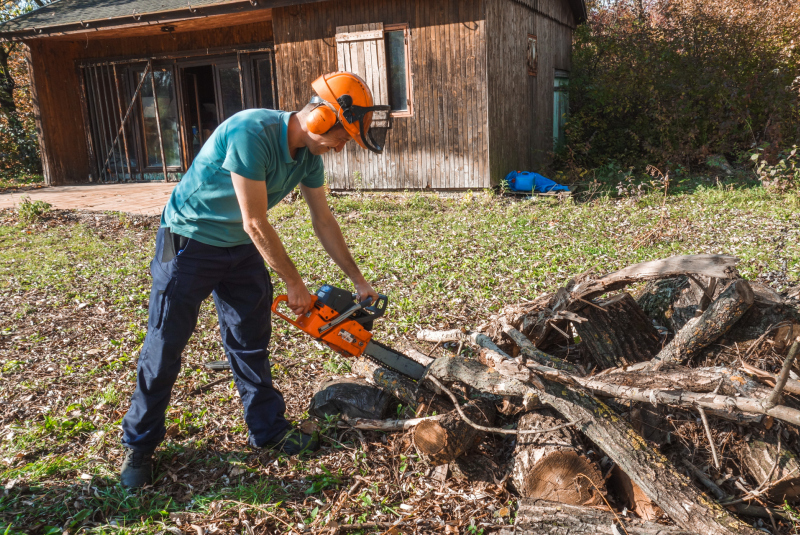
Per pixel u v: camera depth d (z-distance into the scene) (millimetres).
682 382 2211
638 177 10984
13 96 18484
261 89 12375
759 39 12938
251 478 2543
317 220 2711
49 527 2199
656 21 19016
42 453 2742
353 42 9539
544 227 7348
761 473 2174
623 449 2107
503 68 9750
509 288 4957
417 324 4258
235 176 2189
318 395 2936
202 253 2375
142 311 4863
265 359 2762
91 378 3586
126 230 8320
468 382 2469
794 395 2332
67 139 13688
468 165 9359
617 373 2316
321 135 2250
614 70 12695
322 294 2527
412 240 6953
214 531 2186
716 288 2734
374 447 2705
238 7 9844
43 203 9172
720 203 8297
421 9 9117
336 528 2166
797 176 8688
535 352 2674
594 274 2895
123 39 13172
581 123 12797
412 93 9492
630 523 2016
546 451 2199
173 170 13625
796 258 5223
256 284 2602
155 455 2678
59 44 13344
